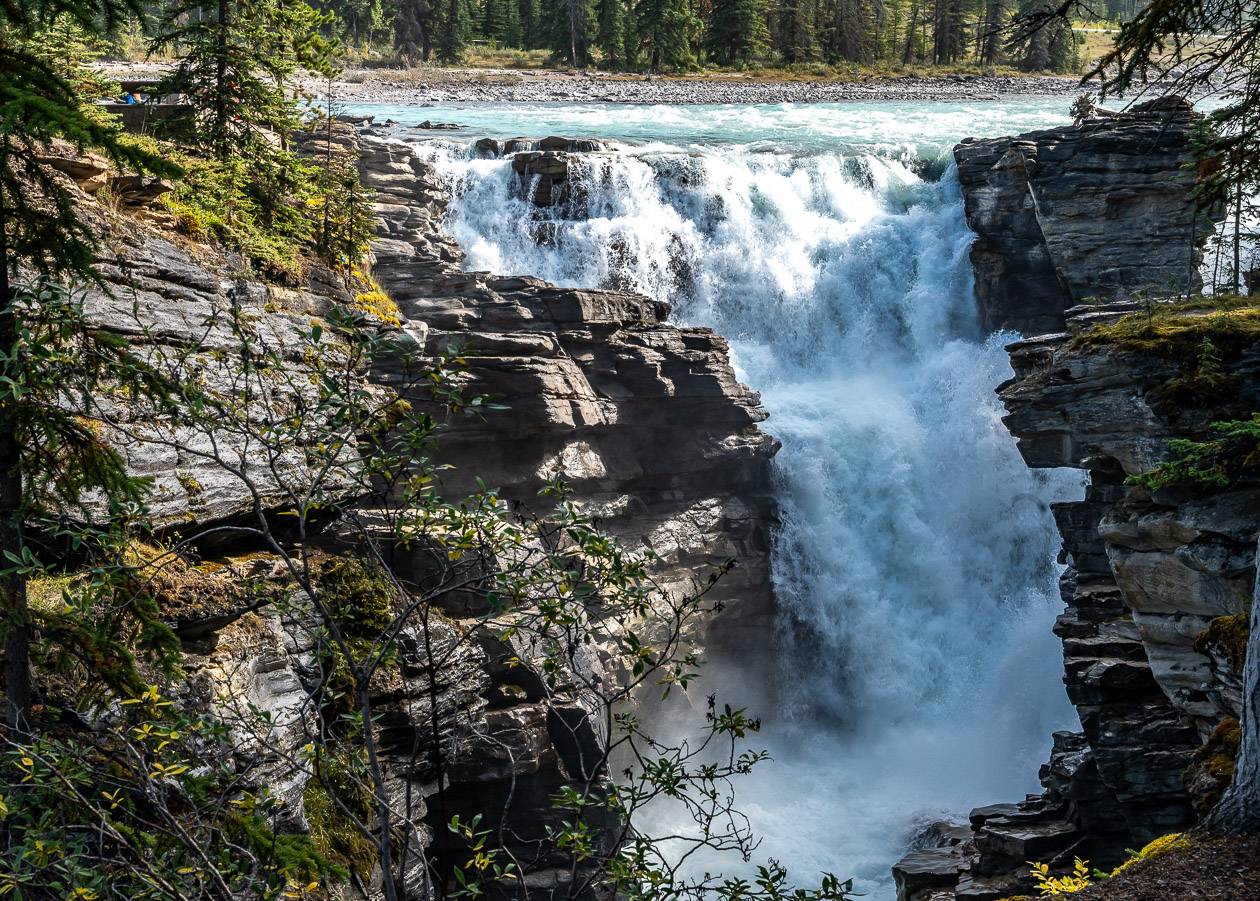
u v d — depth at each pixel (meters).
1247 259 38.41
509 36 117.19
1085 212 38.84
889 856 27.95
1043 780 25.11
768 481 35.66
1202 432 19.86
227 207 23.53
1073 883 15.21
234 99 26.83
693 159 43.16
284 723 16.86
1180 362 20.19
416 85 85.75
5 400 9.16
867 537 36.59
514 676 23.34
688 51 99.25
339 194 28.39
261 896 8.64
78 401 15.73
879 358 42.81
